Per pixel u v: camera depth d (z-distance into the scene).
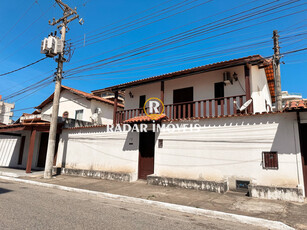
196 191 8.34
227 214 5.53
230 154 8.62
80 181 10.77
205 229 4.67
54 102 12.28
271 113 7.90
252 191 7.41
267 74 13.86
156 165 10.33
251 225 5.11
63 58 12.55
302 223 4.96
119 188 9.01
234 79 10.66
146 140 11.34
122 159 11.73
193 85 12.01
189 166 9.48
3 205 5.83
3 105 35.94
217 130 9.04
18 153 18.30
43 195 7.62
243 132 8.45
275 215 5.48
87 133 13.49
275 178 7.60
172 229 4.54
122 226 4.53
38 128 14.13
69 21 12.88
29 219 4.70
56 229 4.15
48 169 11.77
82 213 5.38
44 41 12.25
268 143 7.90
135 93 14.23
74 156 13.80
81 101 18.66
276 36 12.30
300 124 7.60
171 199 7.15
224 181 8.37
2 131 15.73
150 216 5.49
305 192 7.19
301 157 7.36
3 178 12.23
